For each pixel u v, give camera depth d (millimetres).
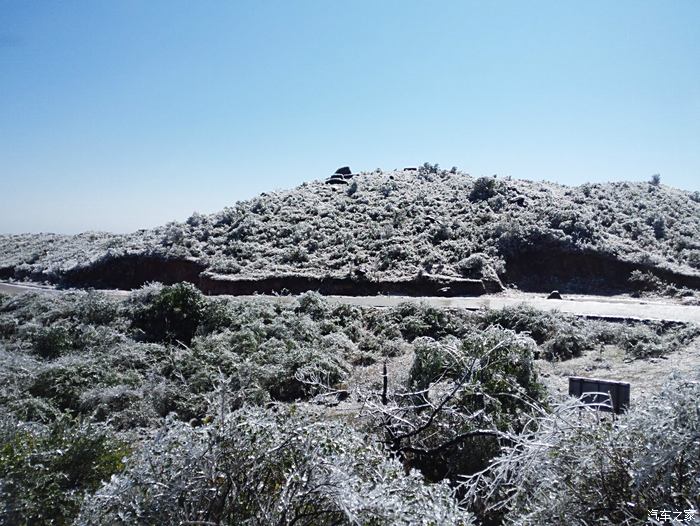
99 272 31562
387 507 2758
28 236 54375
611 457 3006
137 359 12078
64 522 4195
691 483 2711
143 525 2721
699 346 11633
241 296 23234
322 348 13484
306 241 29609
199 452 2982
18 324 16844
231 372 10438
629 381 9492
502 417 5664
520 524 3119
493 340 6730
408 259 25859
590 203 32969
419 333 15656
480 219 30297
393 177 41844
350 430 3666
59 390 9523
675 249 27375
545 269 26141
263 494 3080
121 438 6102
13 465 4250
